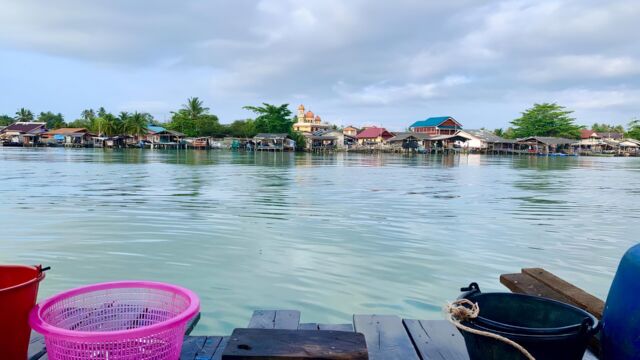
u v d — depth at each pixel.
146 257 7.18
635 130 99.69
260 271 6.55
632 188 20.61
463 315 2.65
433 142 80.00
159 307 3.10
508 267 6.96
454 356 3.41
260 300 5.45
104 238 8.42
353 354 2.67
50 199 13.80
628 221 11.27
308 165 37.25
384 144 80.25
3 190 16.06
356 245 8.15
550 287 4.48
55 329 2.40
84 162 34.81
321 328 3.88
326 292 5.76
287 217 10.98
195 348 3.45
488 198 15.74
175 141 80.56
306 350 2.71
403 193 16.81
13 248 7.63
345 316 5.05
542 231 9.77
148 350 2.48
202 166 32.62
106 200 13.70
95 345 2.36
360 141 88.50
